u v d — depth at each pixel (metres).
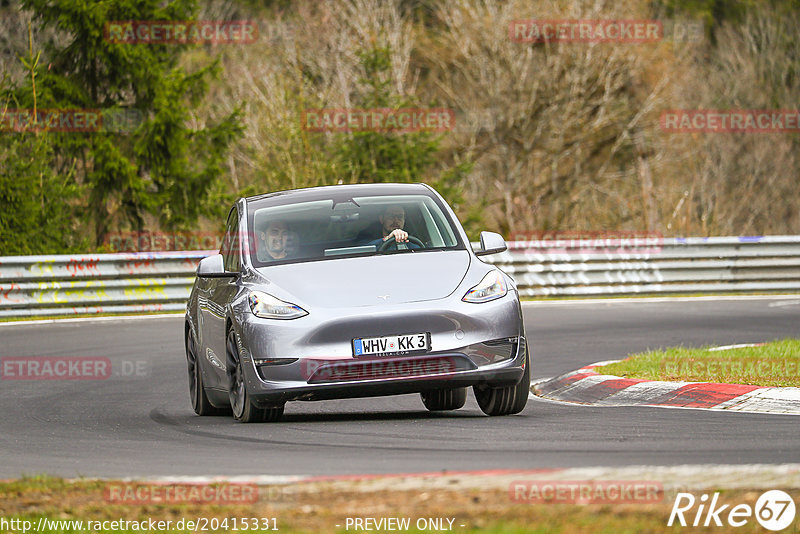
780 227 173.50
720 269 86.25
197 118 115.25
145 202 110.00
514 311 31.95
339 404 38.91
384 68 132.25
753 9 182.00
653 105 159.88
